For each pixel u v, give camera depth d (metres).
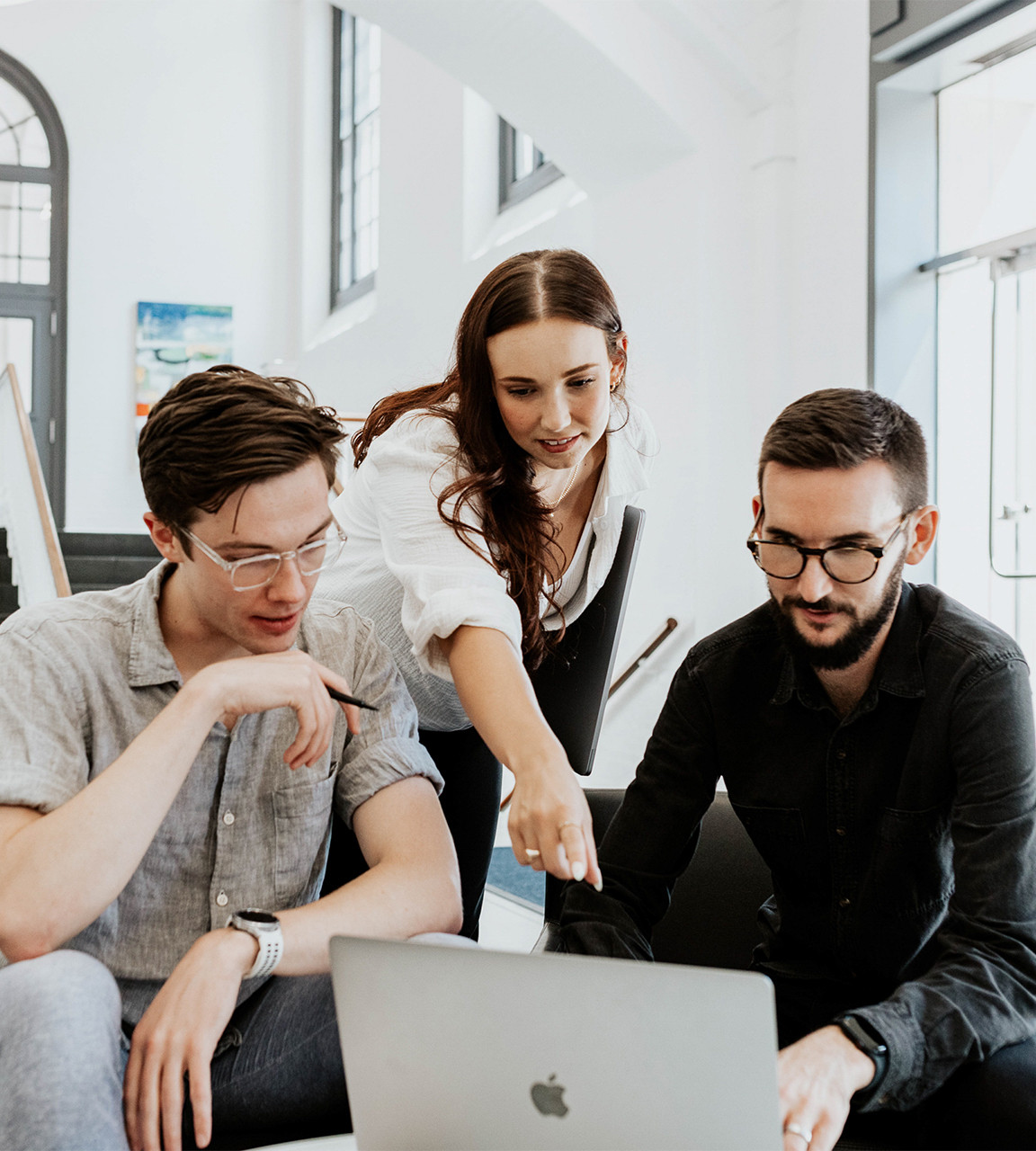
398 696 1.64
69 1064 1.03
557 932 1.71
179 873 1.47
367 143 9.83
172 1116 1.15
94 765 1.41
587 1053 0.97
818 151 4.20
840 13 4.07
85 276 10.02
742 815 1.70
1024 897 1.39
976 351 3.84
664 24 4.44
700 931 1.95
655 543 4.80
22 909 1.17
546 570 1.92
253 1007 1.41
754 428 4.43
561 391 1.67
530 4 4.20
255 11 10.46
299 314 10.32
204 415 1.29
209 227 10.29
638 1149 0.98
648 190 4.86
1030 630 3.62
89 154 10.04
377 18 4.57
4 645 1.41
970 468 3.86
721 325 4.52
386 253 8.14
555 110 4.75
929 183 3.95
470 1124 1.03
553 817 1.21
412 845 1.48
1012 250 3.62
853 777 1.59
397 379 7.82
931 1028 1.27
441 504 1.70
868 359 3.94
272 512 1.29
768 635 1.68
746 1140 0.95
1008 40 3.58
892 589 1.45
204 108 10.30
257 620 1.37
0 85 9.94
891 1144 1.43
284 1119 1.40
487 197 7.00
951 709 1.49
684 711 1.72
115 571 8.33
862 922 1.60
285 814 1.50
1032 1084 1.27
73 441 9.96
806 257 4.25
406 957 1.00
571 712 2.25
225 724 1.47
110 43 10.09
